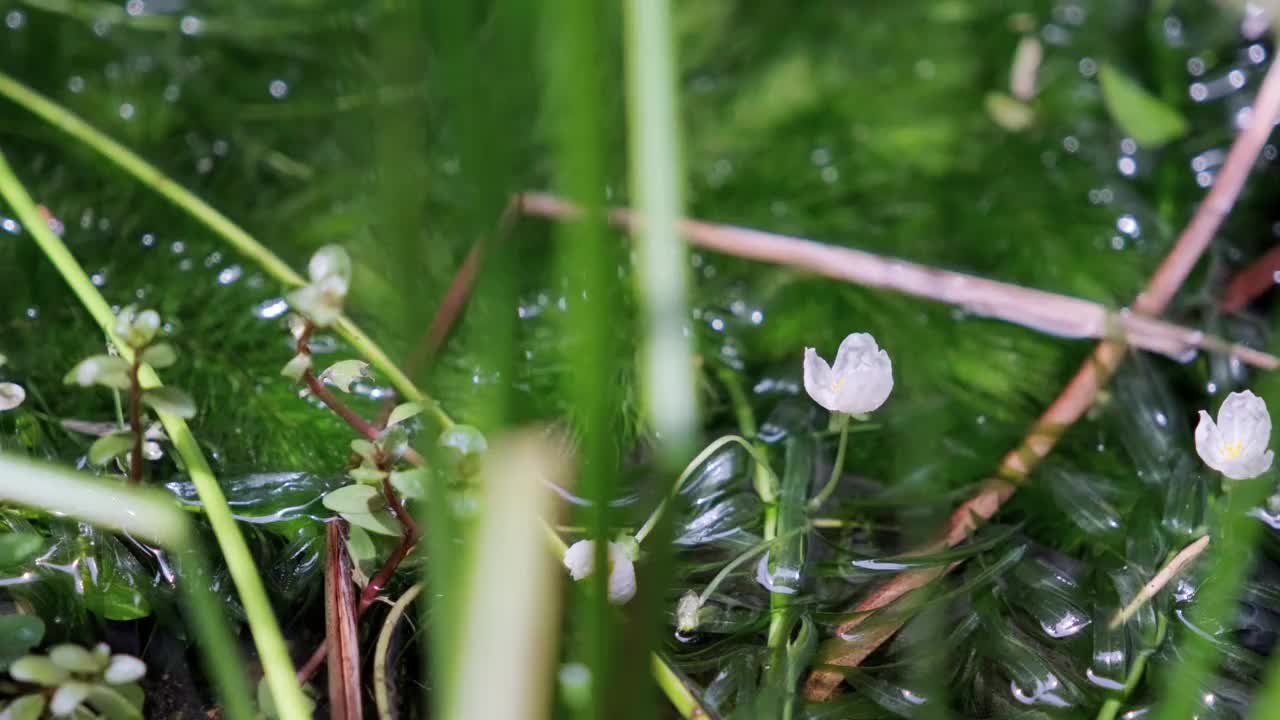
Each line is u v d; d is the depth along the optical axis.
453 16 0.26
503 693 0.26
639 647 0.27
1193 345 0.37
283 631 0.32
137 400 0.31
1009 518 0.34
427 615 0.32
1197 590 0.32
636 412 0.36
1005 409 0.37
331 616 0.32
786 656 0.32
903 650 0.32
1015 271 0.40
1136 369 0.37
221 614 0.31
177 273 0.39
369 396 0.36
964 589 0.32
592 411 0.26
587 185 0.26
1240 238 0.40
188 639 0.32
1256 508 0.33
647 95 0.30
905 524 0.34
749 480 0.34
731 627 0.32
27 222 0.35
